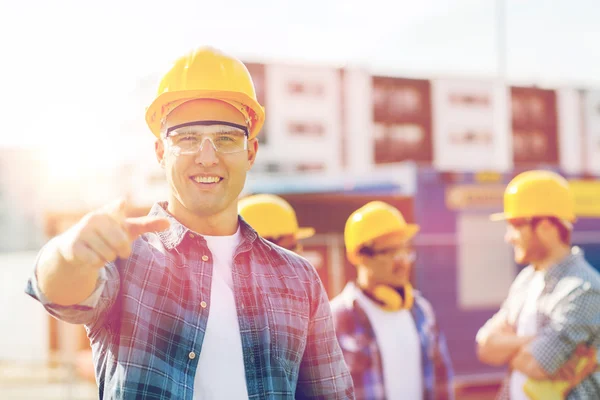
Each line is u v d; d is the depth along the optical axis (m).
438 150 57.50
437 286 7.57
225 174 1.69
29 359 9.53
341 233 7.46
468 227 7.78
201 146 1.65
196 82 1.71
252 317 1.69
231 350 1.64
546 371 3.41
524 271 3.95
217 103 1.69
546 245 3.62
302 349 1.79
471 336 7.70
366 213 3.93
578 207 8.20
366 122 55.28
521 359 3.48
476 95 59.44
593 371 3.42
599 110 63.31
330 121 54.03
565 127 62.16
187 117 1.68
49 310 1.38
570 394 3.43
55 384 9.53
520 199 3.69
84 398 8.99
